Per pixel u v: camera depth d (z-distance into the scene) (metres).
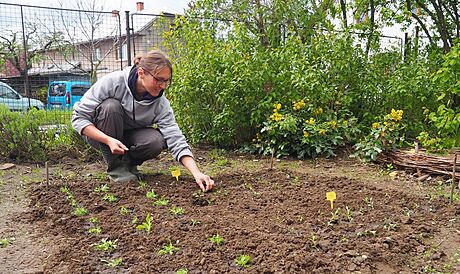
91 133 3.58
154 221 2.85
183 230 2.70
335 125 5.68
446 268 2.36
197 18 7.93
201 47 6.25
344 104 6.17
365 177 4.55
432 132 6.50
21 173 4.49
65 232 2.76
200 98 6.18
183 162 3.68
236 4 8.56
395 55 7.71
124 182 3.82
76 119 3.65
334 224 2.88
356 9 8.96
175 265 2.25
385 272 2.29
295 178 4.09
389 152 5.05
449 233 2.85
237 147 6.20
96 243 2.54
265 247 2.43
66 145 5.38
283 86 5.99
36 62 12.92
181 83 6.02
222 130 6.13
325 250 2.46
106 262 2.31
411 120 6.73
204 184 3.66
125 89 3.70
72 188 3.64
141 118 3.82
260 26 8.48
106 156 3.88
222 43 6.57
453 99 6.93
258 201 3.34
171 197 3.42
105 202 3.27
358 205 3.27
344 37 6.43
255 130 6.14
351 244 2.54
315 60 6.29
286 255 2.35
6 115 5.25
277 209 3.15
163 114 3.87
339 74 6.31
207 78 5.99
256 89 5.89
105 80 3.71
